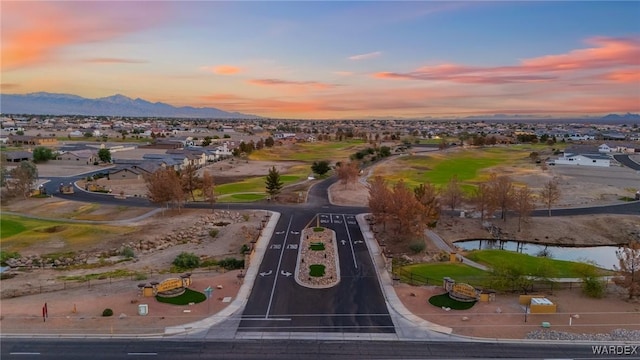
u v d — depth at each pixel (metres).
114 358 39.06
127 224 88.56
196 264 66.31
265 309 49.06
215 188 127.94
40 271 64.31
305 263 64.19
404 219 76.94
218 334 43.44
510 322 45.78
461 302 50.62
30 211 98.94
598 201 112.25
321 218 91.94
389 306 49.97
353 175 126.50
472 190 122.56
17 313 47.31
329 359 39.22
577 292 53.75
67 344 41.19
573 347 41.12
